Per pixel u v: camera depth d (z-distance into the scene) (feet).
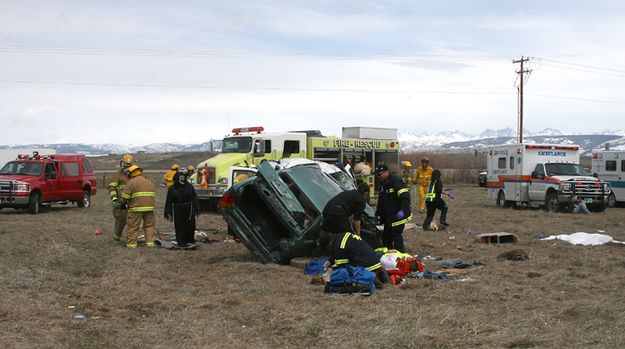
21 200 69.56
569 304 26.18
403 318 23.98
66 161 78.48
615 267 35.83
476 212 75.92
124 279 32.12
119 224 46.55
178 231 44.50
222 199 38.34
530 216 69.92
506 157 85.40
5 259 36.94
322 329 22.61
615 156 92.84
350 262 30.22
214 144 83.20
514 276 33.14
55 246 42.19
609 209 85.92
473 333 21.94
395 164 91.66
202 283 31.78
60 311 25.04
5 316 23.91
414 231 54.90
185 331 22.41
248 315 24.64
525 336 21.26
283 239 37.29
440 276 32.53
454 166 201.67
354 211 34.24
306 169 40.68
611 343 20.35
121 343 21.02
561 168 80.23
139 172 44.19
